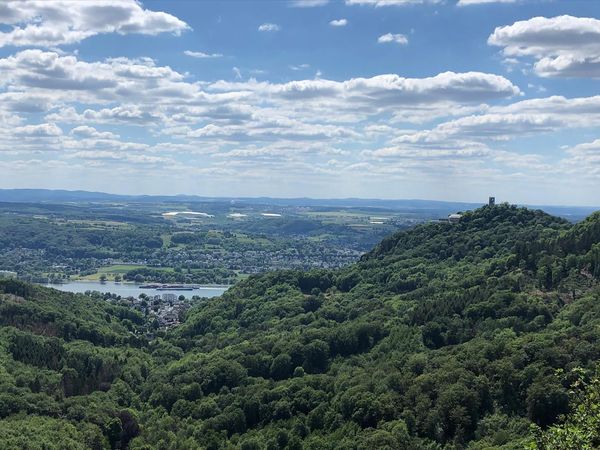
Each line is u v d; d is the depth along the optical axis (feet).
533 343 508.94
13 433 515.50
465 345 576.61
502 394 475.72
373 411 513.04
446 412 475.72
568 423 188.24
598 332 504.84
